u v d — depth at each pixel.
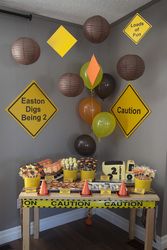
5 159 2.40
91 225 2.82
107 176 2.19
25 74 2.43
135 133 2.55
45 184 1.95
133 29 2.07
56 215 2.79
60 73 2.63
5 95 2.34
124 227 2.72
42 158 2.61
